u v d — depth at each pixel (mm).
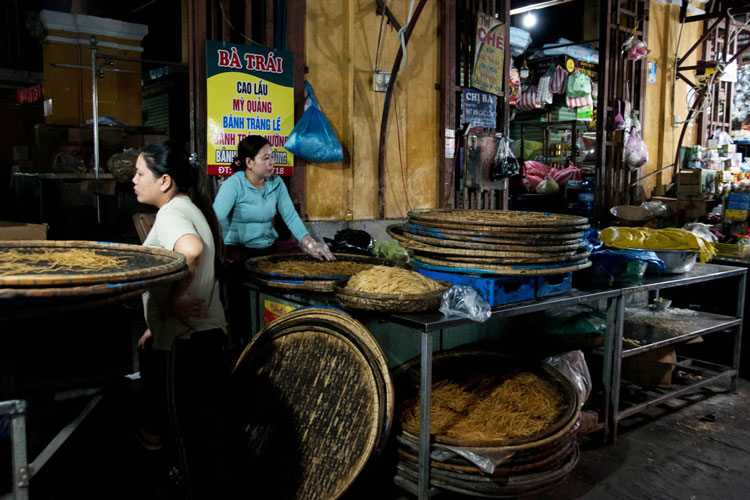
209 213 2520
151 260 1905
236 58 4156
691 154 7793
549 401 2863
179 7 7699
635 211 5422
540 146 9031
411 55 5203
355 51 4863
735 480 3021
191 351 2305
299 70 4547
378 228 5102
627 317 4301
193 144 4191
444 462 2459
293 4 4461
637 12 7051
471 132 5594
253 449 2441
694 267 4297
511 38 7371
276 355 2680
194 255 2170
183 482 2371
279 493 2283
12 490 1858
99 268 1745
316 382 2498
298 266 3236
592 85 8742
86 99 6496
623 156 6980
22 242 2086
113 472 2619
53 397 2035
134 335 3730
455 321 2430
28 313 1414
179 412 2299
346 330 2498
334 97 4820
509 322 3797
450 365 3277
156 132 5332
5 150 9328
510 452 2391
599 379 3779
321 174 4766
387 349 3137
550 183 7168
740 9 7129
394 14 5059
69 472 2523
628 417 3773
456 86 5504
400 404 2855
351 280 2656
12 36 9609
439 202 5520
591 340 3461
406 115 5230
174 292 2193
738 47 8719
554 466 2527
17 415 1812
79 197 4844
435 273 2838
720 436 3529
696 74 7742
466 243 2623
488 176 5699
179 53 7871
